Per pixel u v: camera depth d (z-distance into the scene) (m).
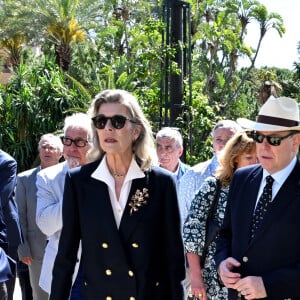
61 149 6.30
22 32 28.88
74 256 3.65
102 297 3.48
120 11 31.20
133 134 3.56
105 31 30.47
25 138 16.48
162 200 3.54
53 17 27.56
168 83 10.79
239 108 30.19
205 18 32.59
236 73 35.84
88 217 3.51
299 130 3.38
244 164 4.19
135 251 3.46
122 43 30.75
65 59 27.50
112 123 3.47
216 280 4.22
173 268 3.54
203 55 31.23
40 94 16.77
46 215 4.67
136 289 3.43
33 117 16.42
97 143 3.67
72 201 3.59
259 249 3.33
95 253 3.50
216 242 3.82
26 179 6.19
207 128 12.84
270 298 3.23
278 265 3.29
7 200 4.84
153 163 3.60
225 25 30.67
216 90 31.05
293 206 3.28
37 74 17.47
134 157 3.58
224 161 4.24
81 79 24.53
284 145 3.36
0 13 29.23
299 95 25.48
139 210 3.48
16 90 17.08
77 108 15.81
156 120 13.02
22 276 6.57
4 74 34.88
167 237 3.54
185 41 10.68
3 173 4.85
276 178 3.40
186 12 10.62
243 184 3.56
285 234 3.28
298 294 3.26
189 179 5.21
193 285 4.30
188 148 11.49
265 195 3.41
